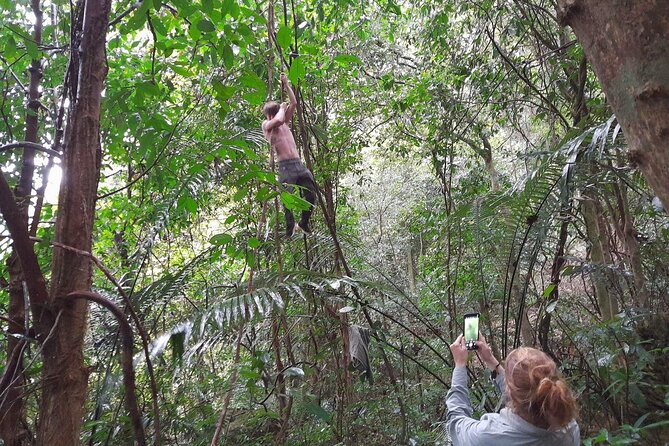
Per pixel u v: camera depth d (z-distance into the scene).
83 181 2.10
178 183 4.16
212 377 4.16
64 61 3.96
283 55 3.83
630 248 4.36
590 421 3.57
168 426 3.61
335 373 4.51
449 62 6.75
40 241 1.98
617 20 0.76
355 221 7.73
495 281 4.83
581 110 4.63
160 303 3.50
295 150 4.09
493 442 1.71
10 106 4.09
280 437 3.88
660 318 3.91
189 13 2.70
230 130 4.91
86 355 3.33
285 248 4.87
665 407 3.48
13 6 3.76
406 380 5.15
